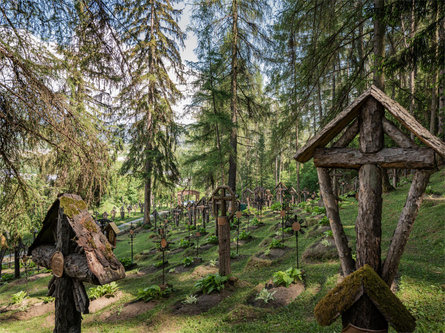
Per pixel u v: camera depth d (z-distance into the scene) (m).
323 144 2.70
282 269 8.12
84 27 4.80
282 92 21.16
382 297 1.88
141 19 19.75
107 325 6.10
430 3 7.87
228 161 20.27
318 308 2.08
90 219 2.63
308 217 14.91
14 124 4.20
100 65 5.42
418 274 5.52
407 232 2.16
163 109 22.16
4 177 4.67
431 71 8.52
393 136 2.28
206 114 19.00
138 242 19.19
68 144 4.86
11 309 8.16
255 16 19.30
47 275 12.43
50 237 3.18
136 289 8.66
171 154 23.44
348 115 2.45
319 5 11.34
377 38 11.34
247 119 23.81
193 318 5.68
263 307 5.66
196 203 20.27
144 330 5.58
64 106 4.87
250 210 22.95
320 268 7.14
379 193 2.27
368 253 2.19
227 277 7.22
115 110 19.05
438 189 12.73
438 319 3.87
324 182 2.64
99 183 5.59
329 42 11.66
